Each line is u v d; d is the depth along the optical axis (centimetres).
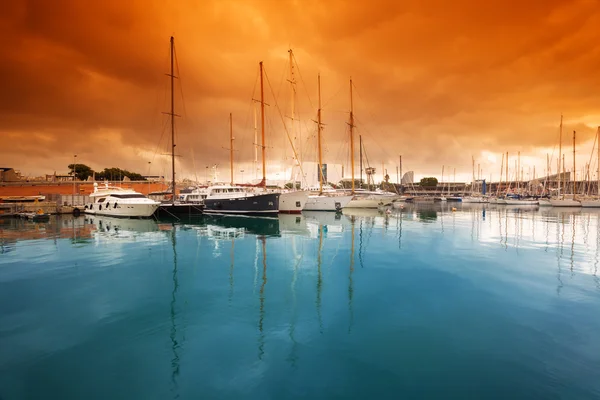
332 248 1780
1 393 521
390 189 11050
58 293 1027
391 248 1778
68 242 2009
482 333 712
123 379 559
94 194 4262
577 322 762
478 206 7038
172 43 3700
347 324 772
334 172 7344
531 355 618
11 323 793
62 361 618
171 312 861
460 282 1111
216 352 648
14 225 3009
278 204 3725
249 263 1432
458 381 541
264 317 823
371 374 565
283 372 575
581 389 514
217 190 4300
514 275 1193
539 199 7462
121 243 1961
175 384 543
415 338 697
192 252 1680
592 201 6206
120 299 970
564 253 1606
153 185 8131
